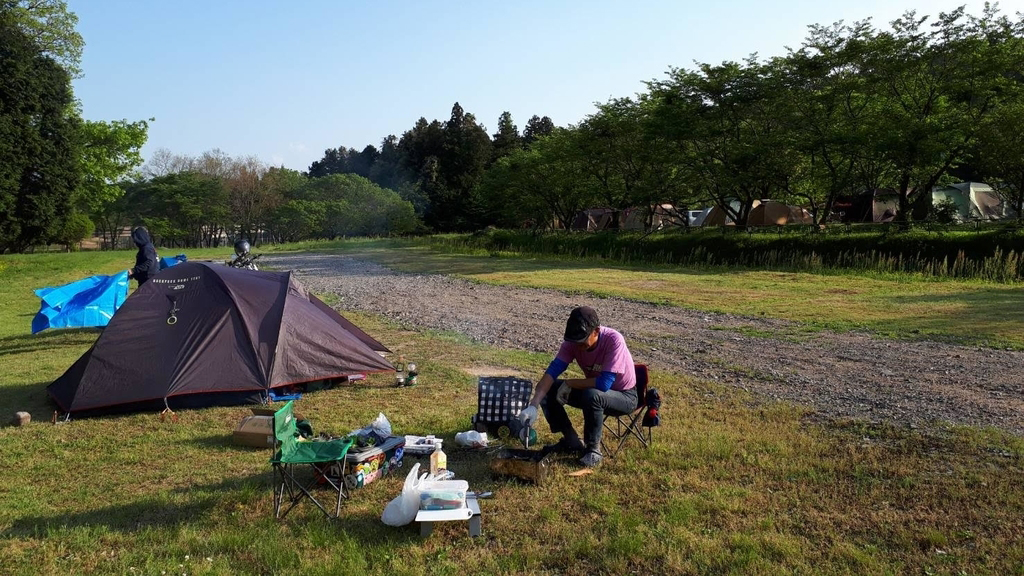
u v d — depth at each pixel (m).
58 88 38.12
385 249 46.66
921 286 17.84
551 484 5.02
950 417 6.67
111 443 6.18
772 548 3.96
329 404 7.35
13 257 33.47
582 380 5.46
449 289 20.06
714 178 31.39
